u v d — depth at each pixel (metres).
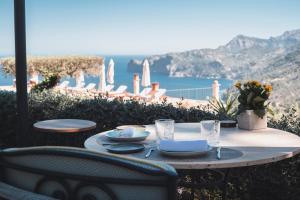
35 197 1.20
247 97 2.72
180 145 2.07
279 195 3.41
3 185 1.30
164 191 1.13
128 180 1.15
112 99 4.61
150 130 2.79
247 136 2.51
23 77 3.85
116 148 2.20
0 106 5.00
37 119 4.68
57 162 1.24
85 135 4.27
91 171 1.19
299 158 3.28
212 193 3.59
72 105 4.48
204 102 11.80
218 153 2.00
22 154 1.30
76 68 17.39
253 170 3.47
